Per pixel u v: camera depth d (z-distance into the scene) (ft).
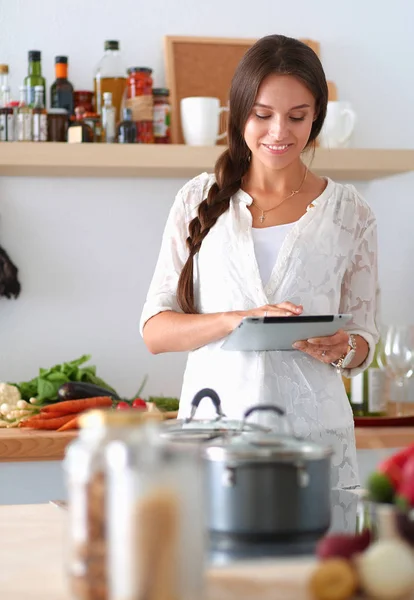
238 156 7.11
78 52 10.77
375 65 11.39
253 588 3.18
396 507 3.29
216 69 10.95
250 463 3.74
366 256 7.20
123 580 2.84
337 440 6.76
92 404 9.67
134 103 10.14
